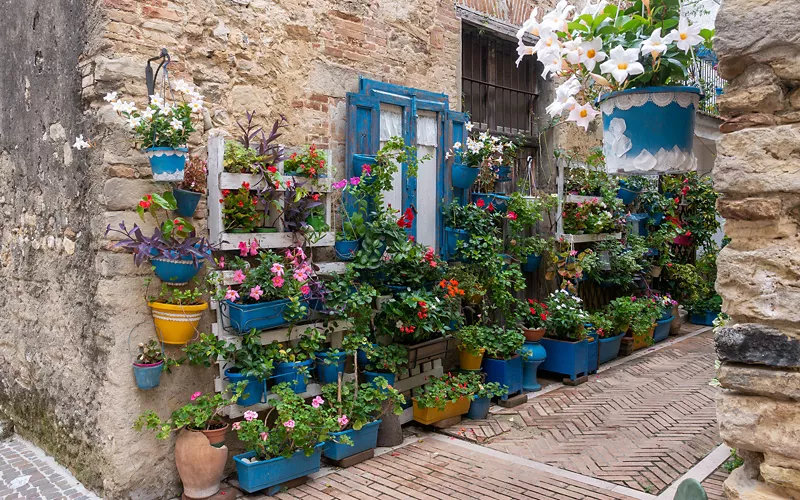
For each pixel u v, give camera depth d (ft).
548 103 25.98
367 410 15.61
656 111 7.58
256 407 15.02
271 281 14.28
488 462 15.70
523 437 17.52
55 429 15.87
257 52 15.81
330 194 16.25
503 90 24.89
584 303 28.19
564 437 17.46
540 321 22.68
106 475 13.58
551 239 24.95
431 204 20.12
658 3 7.79
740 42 6.12
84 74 13.76
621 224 28.30
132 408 13.46
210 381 14.82
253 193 14.80
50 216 15.53
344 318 16.22
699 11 13.87
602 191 27.09
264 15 15.97
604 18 7.20
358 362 17.67
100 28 13.23
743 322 6.19
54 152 15.16
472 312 22.45
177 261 12.94
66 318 15.05
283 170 15.26
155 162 12.66
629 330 28.12
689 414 19.21
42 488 14.51
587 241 26.53
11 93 16.96
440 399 17.53
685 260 36.37
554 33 7.18
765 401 5.98
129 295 13.42
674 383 22.94
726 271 6.27
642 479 14.49
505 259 22.71
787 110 6.05
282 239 15.24
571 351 22.76
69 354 15.02
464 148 20.90
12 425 18.15
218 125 15.06
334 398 15.85
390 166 16.97
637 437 17.29
